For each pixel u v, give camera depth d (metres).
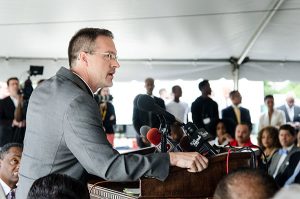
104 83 1.61
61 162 1.48
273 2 5.28
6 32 6.20
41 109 1.50
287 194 0.64
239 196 0.85
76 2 5.05
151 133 1.60
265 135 4.29
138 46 7.08
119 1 5.05
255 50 7.50
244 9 5.50
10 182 2.60
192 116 6.64
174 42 6.89
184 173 1.38
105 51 1.58
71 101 1.45
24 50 7.14
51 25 5.91
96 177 1.76
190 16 5.71
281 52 7.55
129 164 1.35
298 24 6.13
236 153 1.42
